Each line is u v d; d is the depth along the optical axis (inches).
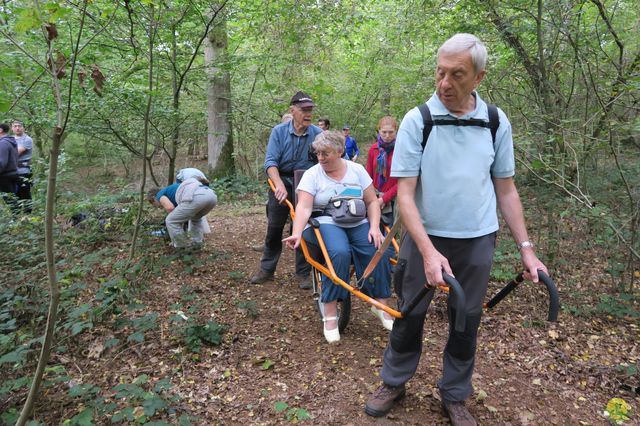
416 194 91.5
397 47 299.6
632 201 172.4
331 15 295.6
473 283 91.4
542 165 167.6
